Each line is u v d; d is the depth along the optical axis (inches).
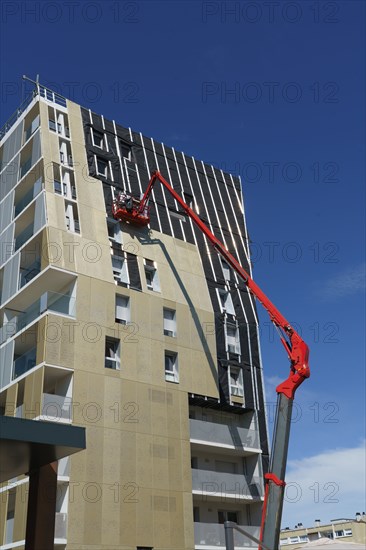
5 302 1443.2
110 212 1520.7
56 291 1393.9
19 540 1112.8
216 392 1480.1
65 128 1584.6
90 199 1493.6
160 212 1640.0
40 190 1469.0
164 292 1501.0
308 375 1191.6
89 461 1184.2
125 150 1678.2
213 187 1852.9
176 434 1346.0
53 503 711.7
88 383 1253.7
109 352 1342.3
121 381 1306.6
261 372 1616.6
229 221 1820.9
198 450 1448.1
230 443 1457.9
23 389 1277.1
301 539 3139.8
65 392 1248.8
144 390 1336.1
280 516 1085.1
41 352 1232.2
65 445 660.1
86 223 1440.7
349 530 2989.7
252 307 1696.6
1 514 1197.1
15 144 1658.5
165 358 1446.9
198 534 1298.0
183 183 1763.0
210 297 1605.6
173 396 1384.1
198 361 1482.5
